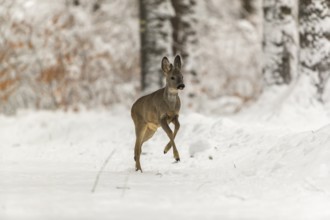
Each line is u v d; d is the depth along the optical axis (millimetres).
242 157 18172
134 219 9375
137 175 15961
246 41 51219
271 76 30891
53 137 31250
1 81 44375
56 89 45594
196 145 20266
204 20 49656
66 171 17391
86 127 30562
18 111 43781
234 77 50625
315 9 26578
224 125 22234
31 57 45750
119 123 30453
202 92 44312
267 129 21188
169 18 37906
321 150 14492
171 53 38000
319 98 26328
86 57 47250
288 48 30859
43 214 9594
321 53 26438
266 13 31484
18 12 46812
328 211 10547
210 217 9727
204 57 49531
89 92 46969
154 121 17828
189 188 12859
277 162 15148
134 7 49719
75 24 47781
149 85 37625
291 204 11102
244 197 11602
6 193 11664
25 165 19766
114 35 49500
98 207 10320
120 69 48406
